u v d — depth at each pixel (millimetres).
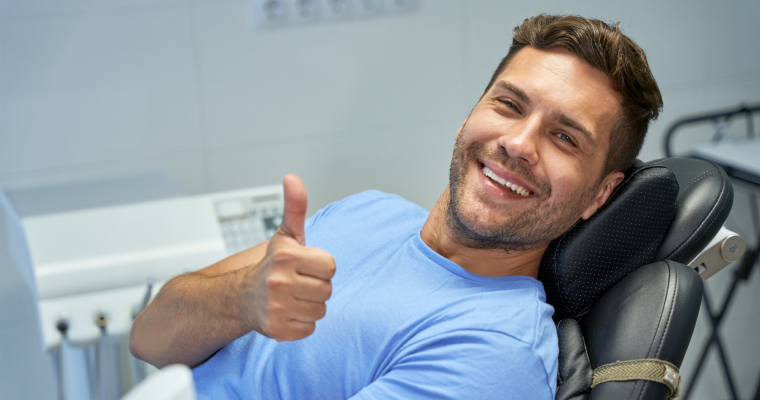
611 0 2176
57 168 1809
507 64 941
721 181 966
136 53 1788
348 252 980
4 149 1746
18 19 1665
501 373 765
